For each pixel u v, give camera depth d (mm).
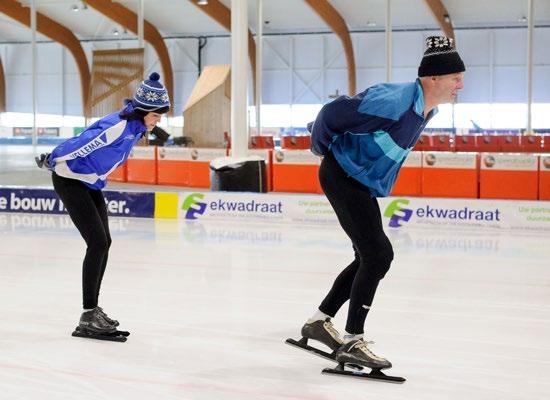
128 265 11453
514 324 7957
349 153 5648
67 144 6773
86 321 7266
